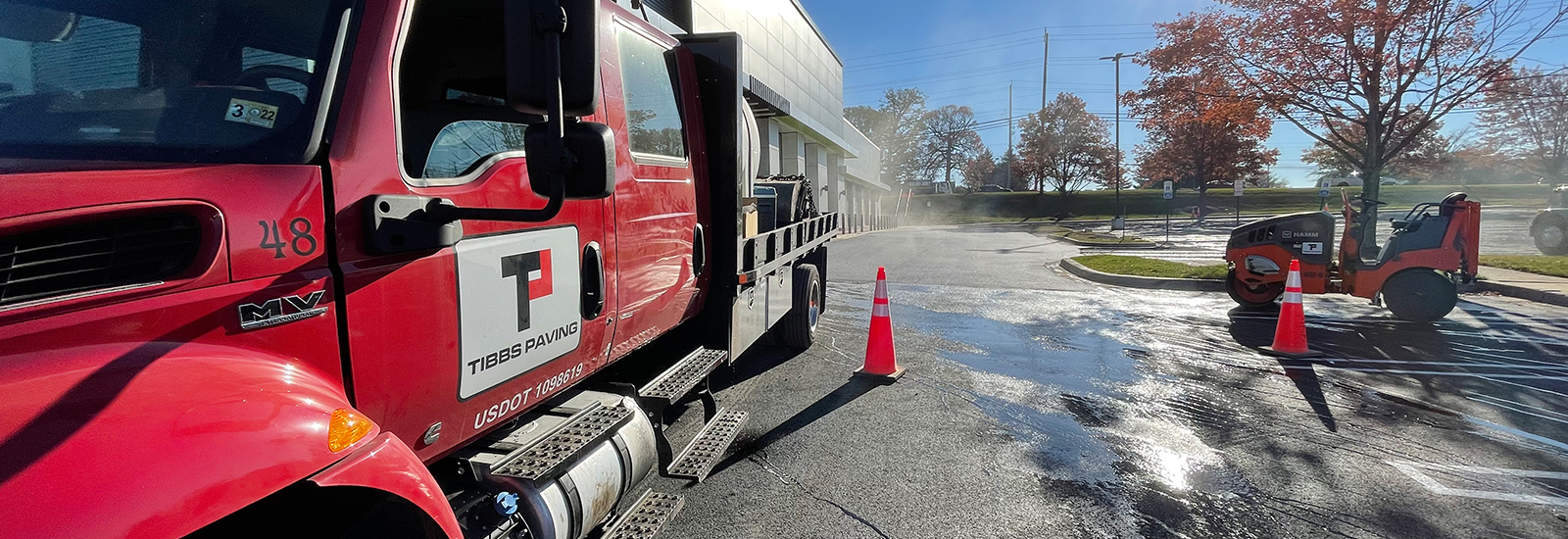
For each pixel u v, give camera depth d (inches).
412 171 80.3
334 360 68.7
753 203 188.9
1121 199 2377.0
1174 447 178.9
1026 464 168.4
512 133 97.8
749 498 150.3
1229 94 453.7
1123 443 181.3
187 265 58.6
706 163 166.2
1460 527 138.6
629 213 122.3
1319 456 173.0
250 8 69.7
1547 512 144.8
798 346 273.4
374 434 67.4
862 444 180.1
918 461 169.8
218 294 59.3
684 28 192.2
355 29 73.1
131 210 55.7
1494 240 821.9
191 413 54.5
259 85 69.0
